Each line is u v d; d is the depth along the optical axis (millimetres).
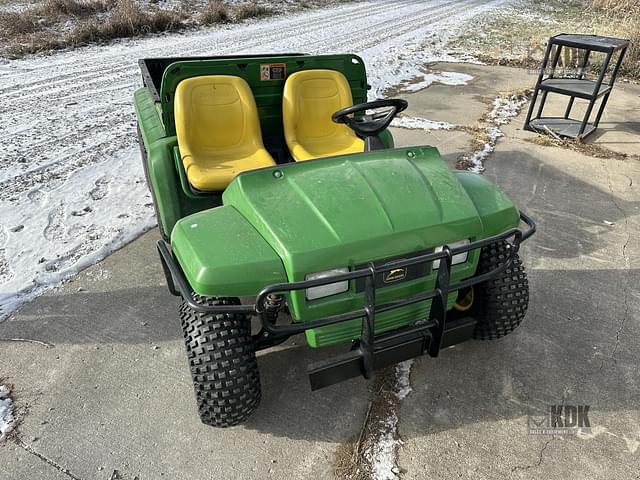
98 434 2119
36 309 2816
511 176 4594
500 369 2465
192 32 10812
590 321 2805
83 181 4250
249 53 8906
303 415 2213
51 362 2473
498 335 2500
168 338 2635
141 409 2236
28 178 4273
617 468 2014
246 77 3158
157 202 2885
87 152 4816
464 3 17672
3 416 2188
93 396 2295
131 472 1971
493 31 12227
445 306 2023
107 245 3389
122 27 9930
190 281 1846
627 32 8984
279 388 2348
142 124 3289
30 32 9641
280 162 3400
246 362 1958
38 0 12211
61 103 6172
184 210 2873
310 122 3271
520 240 2158
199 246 1885
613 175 4703
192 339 1938
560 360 2531
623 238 3635
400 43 10453
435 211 2064
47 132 5281
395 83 7539
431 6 16688
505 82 7797
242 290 1812
